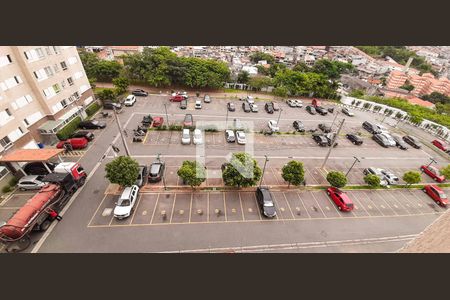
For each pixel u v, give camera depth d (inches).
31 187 943.7
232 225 850.8
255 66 3265.3
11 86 1059.9
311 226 879.7
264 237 819.4
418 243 545.6
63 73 1374.3
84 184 984.3
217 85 2107.5
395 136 1622.8
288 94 2316.7
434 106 2751.0
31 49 1142.3
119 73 2134.6
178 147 1288.1
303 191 1048.8
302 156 1320.1
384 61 5231.3
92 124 1392.7
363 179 1173.7
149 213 869.2
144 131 1402.6
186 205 915.4
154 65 2058.3
